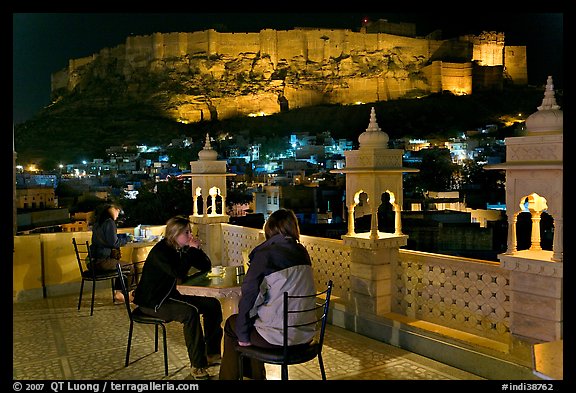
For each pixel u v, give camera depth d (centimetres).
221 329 530
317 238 704
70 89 16588
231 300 534
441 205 3025
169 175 8206
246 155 10406
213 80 14738
